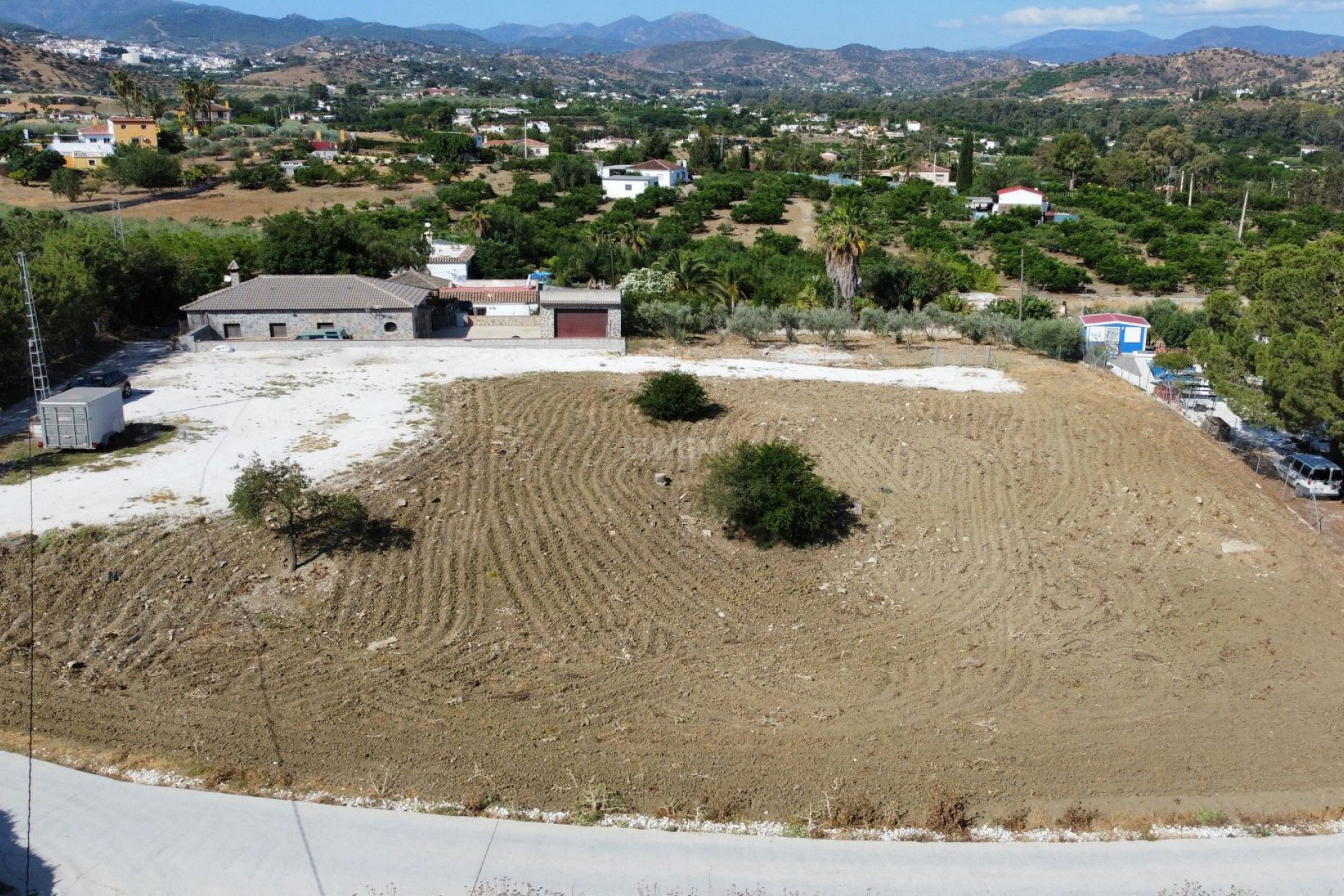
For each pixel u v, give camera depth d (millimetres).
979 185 138625
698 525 30328
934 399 42062
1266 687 23141
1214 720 21609
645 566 27609
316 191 116500
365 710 20547
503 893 15328
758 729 20625
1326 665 24297
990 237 102000
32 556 24703
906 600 27141
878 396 42281
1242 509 33156
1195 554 30094
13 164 113125
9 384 37750
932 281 70188
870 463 35156
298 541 26500
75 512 26906
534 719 20578
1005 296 75688
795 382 44344
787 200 126125
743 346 52500
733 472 29625
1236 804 18547
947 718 21328
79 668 21406
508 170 144750
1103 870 16391
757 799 18125
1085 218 115625
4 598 23312
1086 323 57281
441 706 20891
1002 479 34375
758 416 39125
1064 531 31156
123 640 22391
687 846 16641
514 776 18578
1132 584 28188
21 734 19172
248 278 61219
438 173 127312
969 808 18047
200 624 23188
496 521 28719
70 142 132125
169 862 15820
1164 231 105188
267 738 19422
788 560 28906
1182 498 33594
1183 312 64188
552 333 50812
